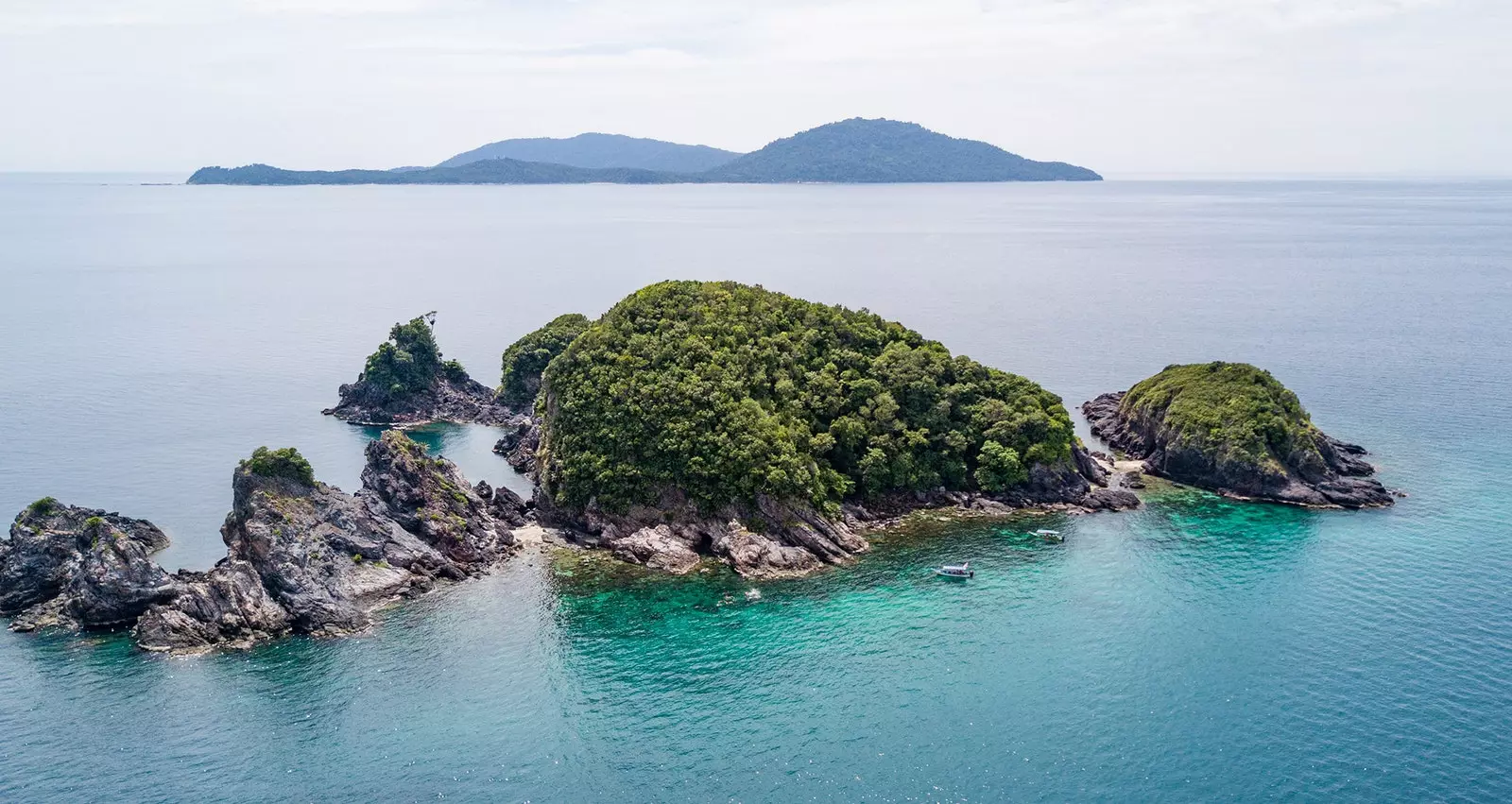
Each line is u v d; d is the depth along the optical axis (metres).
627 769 87.81
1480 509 140.88
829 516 136.25
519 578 125.12
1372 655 103.19
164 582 113.00
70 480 159.12
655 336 154.88
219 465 167.75
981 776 86.25
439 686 100.50
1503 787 82.94
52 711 95.00
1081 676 101.00
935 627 111.56
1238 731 91.31
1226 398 159.25
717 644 108.62
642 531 133.38
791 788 85.19
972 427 153.75
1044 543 133.75
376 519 125.50
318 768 87.69
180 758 88.69
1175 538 134.38
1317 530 135.38
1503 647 103.88
